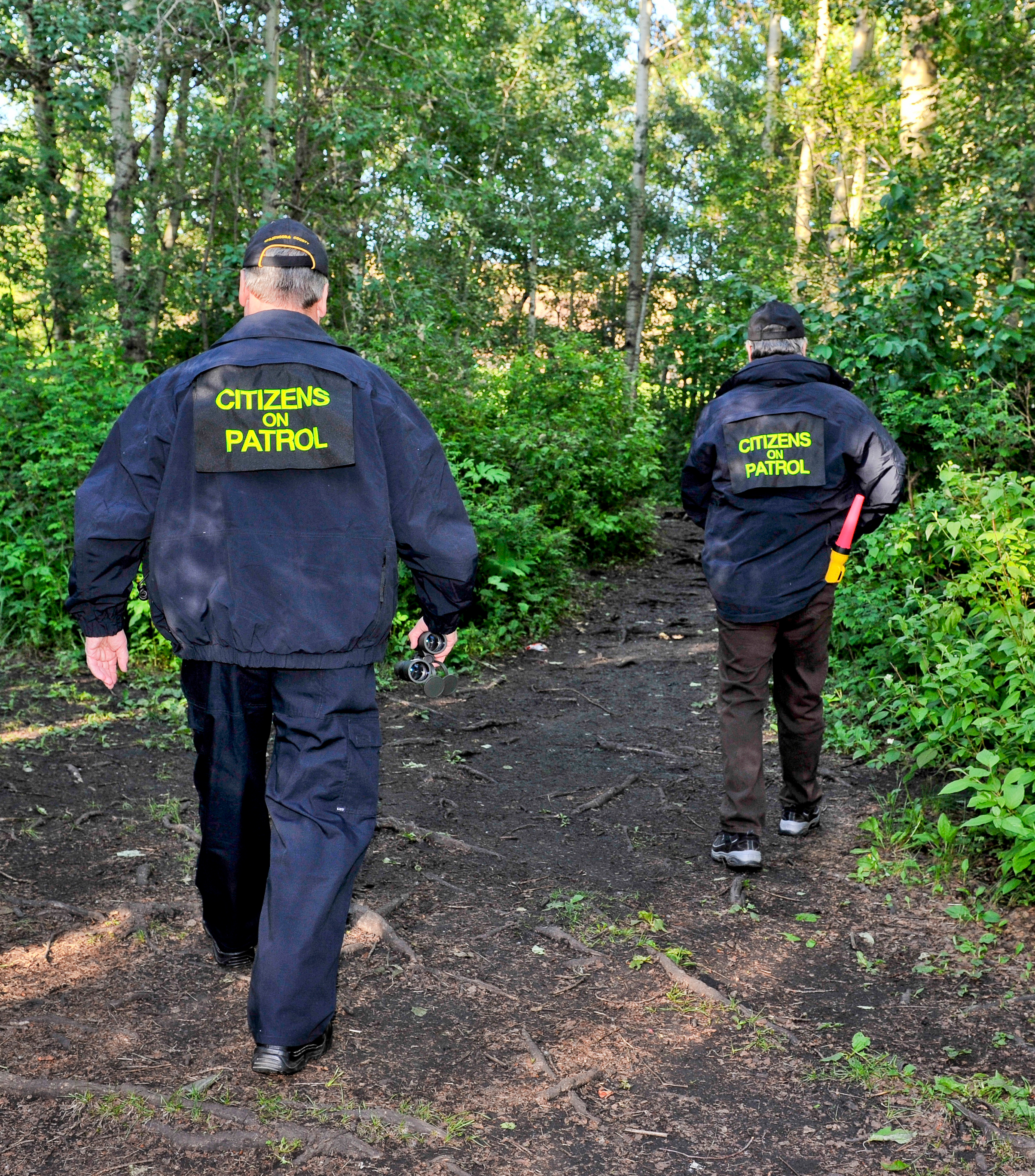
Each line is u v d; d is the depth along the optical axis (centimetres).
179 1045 227
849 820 378
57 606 618
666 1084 218
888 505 322
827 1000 254
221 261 1256
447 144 1827
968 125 1273
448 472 229
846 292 712
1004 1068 221
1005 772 334
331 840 216
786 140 2461
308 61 1360
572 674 629
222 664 220
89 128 1280
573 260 2822
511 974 267
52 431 660
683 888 324
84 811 376
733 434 329
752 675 332
